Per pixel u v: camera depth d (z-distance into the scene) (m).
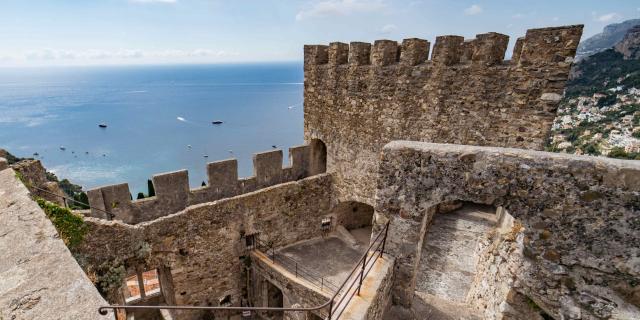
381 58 11.22
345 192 13.77
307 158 15.16
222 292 12.00
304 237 13.73
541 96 7.85
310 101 14.61
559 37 7.32
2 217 3.24
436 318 6.49
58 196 8.73
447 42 9.38
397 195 5.89
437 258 11.74
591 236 4.26
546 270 4.67
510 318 5.26
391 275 6.29
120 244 9.05
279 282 11.48
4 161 5.62
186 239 10.48
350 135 13.02
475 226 13.89
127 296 11.46
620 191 3.98
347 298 5.35
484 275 7.68
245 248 12.09
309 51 13.95
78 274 2.47
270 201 12.13
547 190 4.47
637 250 4.00
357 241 13.91
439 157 5.27
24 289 2.29
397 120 11.28
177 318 11.14
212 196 12.17
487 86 8.78
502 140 8.83
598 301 4.32
